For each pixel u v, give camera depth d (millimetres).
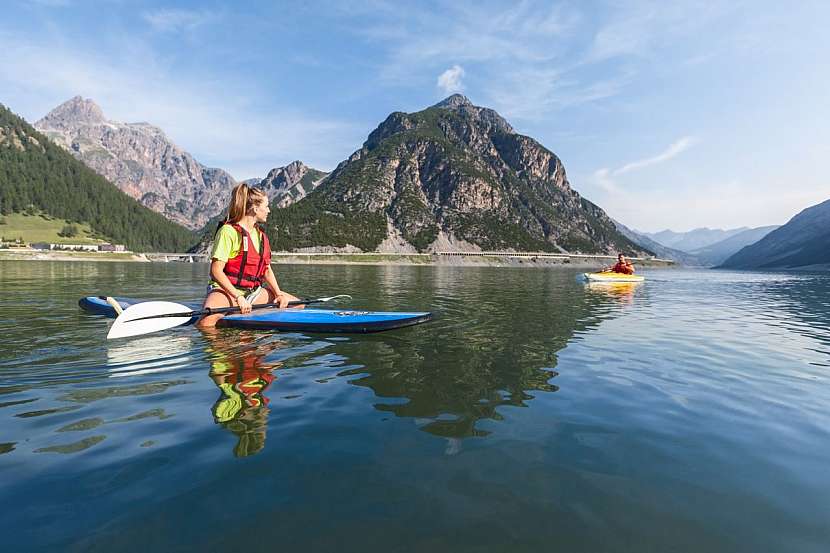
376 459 3010
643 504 2557
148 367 5016
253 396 4207
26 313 8609
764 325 11086
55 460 2840
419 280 34375
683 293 24984
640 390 4852
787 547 2182
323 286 22156
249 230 7867
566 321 10359
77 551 1991
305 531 2203
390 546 2111
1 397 3945
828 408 4395
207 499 2461
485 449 3225
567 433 3594
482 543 2152
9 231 163875
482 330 8414
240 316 7668
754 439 3576
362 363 5531
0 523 2180
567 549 2125
